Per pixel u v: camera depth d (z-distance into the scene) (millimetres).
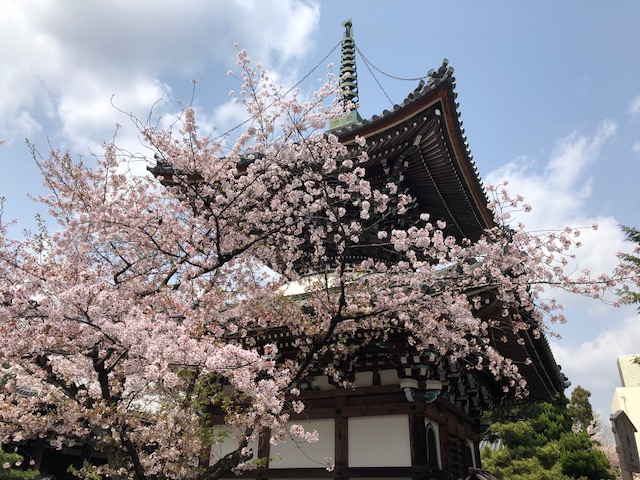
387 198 8492
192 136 8078
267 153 8289
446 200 13305
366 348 9133
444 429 9789
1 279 6695
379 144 11266
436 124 10609
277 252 9531
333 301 8367
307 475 8750
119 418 6066
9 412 7074
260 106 8594
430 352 8477
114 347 6148
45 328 6090
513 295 7832
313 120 8258
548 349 11117
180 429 6836
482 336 9219
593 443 28000
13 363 6922
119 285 7801
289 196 8625
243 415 6547
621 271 7609
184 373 6473
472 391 11570
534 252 7840
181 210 9086
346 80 17453
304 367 7422
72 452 18656
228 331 8328
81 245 7441
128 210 8188
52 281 5887
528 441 25625
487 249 7953
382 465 8391
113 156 8875
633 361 23953
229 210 8625
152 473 7145
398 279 8102
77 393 6762
